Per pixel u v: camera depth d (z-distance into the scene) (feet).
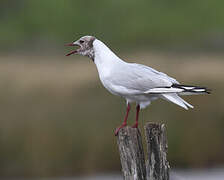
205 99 51.75
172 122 50.72
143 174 24.67
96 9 130.82
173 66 60.29
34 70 60.59
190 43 114.73
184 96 51.75
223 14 128.67
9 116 51.29
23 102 52.65
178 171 48.85
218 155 50.55
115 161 49.85
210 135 50.70
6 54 96.48
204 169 49.39
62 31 127.24
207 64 61.82
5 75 57.47
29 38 125.59
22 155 49.75
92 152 49.83
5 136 50.29
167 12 130.62
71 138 50.29
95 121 50.96
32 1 134.21
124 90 28.73
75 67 63.46
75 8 130.93
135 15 129.90
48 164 49.49
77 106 51.98
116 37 125.59
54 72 59.16
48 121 51.03
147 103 29.35
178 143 50.67
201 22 127.34
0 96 53.31
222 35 116.98
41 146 49.98
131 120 50.37
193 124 51.01
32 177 49.01
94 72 58.39
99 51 29.84
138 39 124.88
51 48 112.88
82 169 49.47
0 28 128.67
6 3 139.13
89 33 127.03
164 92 28.02
